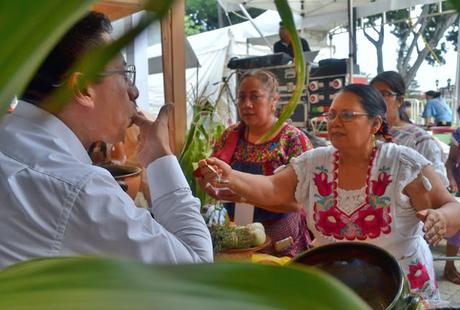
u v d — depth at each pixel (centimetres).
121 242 73
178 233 91
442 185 131
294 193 147
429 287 133
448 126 566
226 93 284
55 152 75
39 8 15
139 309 15
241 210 177
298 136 198
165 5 15
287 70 384
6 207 70
